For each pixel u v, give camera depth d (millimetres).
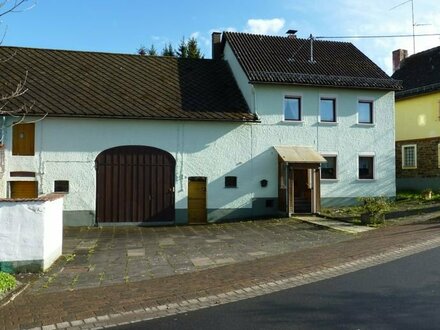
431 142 30906
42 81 22453
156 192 21781
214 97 24109
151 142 21828
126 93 22844
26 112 17000
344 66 26328
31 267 10750
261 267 10758
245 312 7273
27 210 10797
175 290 8867
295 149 23516
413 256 11148
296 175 23844
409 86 34000
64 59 24891
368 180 25031
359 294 8000
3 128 20188
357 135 24969
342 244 13742
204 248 14188
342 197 24531
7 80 22078
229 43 26953
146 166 21734
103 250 14234
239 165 22859
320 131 24266
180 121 22156
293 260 11445
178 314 7340
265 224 20016
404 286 8414
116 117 21062
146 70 25469
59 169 20812
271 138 23406
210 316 7141
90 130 21188
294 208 23062
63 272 10820
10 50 24672
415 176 32188
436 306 7172
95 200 21109
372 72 26047
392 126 25609
